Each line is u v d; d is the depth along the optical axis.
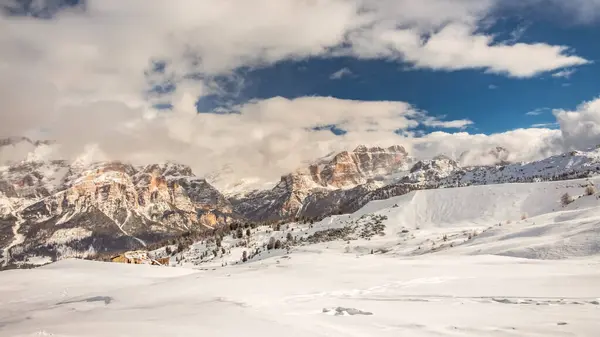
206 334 20.17
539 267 52.22
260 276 47.09
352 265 55.56
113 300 38.06
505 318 23.36
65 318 30.50
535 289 34.62
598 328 20.06
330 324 22.91
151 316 27.53
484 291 34.75
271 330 21.27
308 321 23.81
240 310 27.70
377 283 41.19
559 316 23.31
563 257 75.88
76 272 66.19
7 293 50.22
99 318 28.55
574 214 131.38
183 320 24.55
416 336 20.05
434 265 55.78
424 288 37.88
